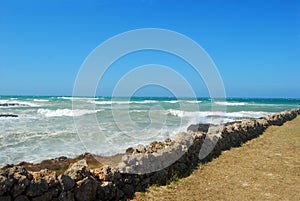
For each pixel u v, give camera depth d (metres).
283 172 10.23
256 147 14.72
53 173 6.31
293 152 13.44
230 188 8.66
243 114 39.47
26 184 5.53
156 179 8.72
